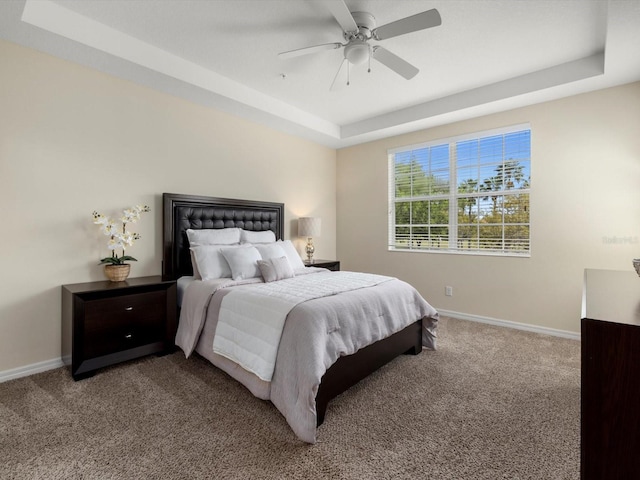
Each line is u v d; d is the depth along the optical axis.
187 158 3.37
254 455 1.54
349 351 1.98
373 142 4.79
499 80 3.24
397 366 2.56
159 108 3.14
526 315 3.50
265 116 3.79
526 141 3.53
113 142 2.83
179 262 3.23
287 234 4.46
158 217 3.16
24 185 2.38
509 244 3.67
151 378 2.32
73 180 2.61
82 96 2.64
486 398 2.07
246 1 2.12
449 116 3.76
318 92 3.55
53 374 2.38
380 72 3.06
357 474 1.43
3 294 2.30
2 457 1.51
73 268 2.62
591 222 3.12
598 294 1.25
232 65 2.98
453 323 3.76
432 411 1.93
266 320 2.01
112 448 1.58
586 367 0.89
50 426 1.75
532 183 3.44
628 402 0.84
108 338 2.42
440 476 1.42
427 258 4.27
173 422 1.80
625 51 2.38
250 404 1.99
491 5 2.14
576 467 1.47
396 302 2.54
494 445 1.62
